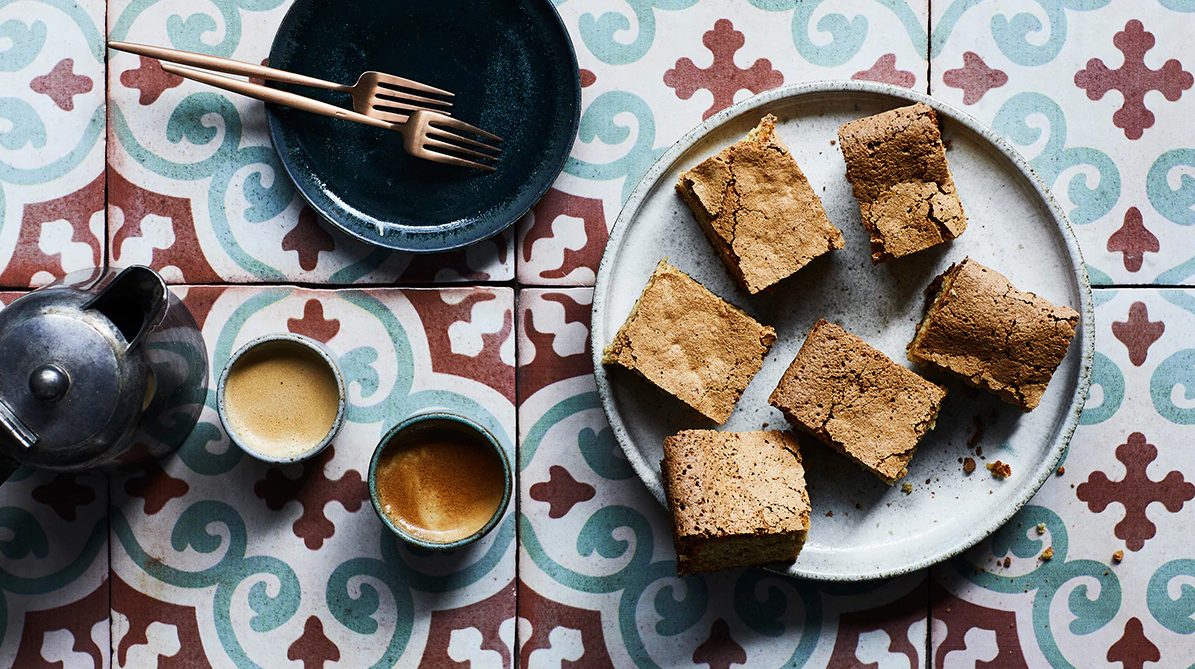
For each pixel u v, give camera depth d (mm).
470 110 915
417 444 904
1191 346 929
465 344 927
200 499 924
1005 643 925
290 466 924
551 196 927
